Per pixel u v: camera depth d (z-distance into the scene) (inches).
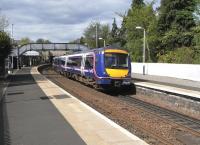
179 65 1998.0
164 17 2923.2
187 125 758.5
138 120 765.9
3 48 1966.0
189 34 2672.2
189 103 987.3
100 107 914.1
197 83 1578.5
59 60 2827.3
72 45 4057.6
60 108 772.6
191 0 2783.0
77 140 486.9
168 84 1497.3
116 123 658.2
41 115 686.5
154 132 639.1
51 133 530.9
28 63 4854.8
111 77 1315.2
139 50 3056.1
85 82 1583.4
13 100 927.7
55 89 1234.0
